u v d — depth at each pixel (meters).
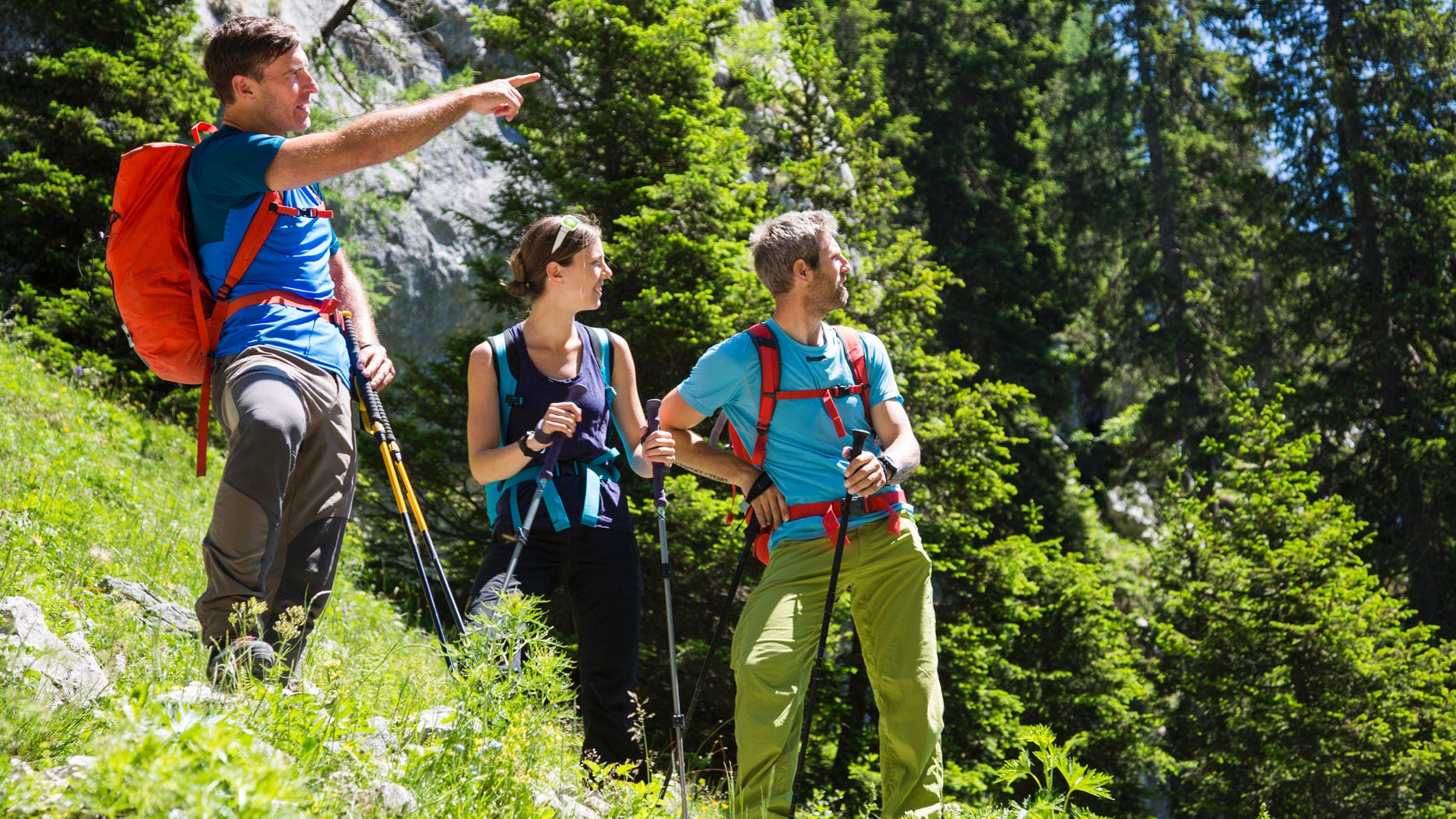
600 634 3.90
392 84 17.62
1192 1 35.88
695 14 13.85
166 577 5.20
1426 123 28.52
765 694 3.14
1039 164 37.94
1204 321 34.00
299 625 3.07
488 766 2.36
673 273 11.69
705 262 11.79
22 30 13.34
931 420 13.97
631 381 4.18
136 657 3.12
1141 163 37.28
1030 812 2.74
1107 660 17.55
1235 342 30.12
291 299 3.17
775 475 3.47
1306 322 28.30
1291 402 27.09
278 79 3.05
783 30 17.47
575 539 3.86
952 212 34.00
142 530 6.00
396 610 8.64
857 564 3.36
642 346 11.55
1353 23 28.92
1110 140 36.91
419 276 16.62
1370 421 26.83
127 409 11.27
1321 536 19.11
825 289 3.51
